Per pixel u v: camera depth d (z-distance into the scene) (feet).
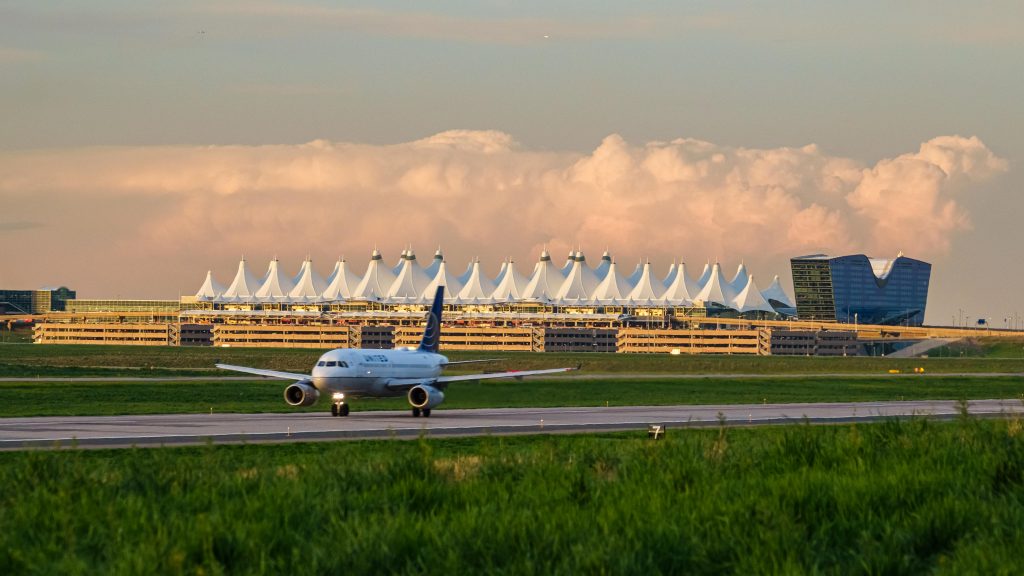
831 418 597.52
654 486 232.32
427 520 197.16
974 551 175.94
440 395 611.88
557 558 176.65
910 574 175.01
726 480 240.94
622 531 189.47
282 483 237.25
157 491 237.04
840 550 187.62
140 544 177.78
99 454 374.02
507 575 168.35
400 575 169.99
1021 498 223.30
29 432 469.98
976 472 246.47
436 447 411.54
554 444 307.99
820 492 217.15
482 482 243.60
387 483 244.22
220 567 169.99
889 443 296.10
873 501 214.28
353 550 177.27
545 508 206.80
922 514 199.82
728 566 174.60
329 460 273.13
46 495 215.31
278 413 645.51
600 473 271.08
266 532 187.62
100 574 167.43
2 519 201.46
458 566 171.32
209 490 232.53
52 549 181.16
